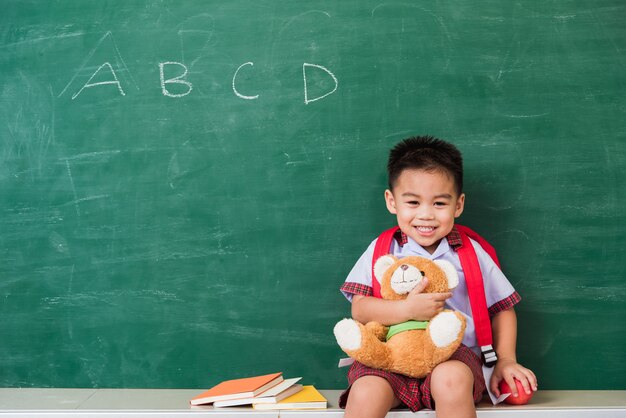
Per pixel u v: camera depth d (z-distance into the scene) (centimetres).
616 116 188
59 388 191
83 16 193
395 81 189
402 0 190
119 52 192
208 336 191
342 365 170
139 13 193
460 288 171
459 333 151
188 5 192
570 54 188
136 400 178
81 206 192
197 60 192
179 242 191
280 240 191
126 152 192
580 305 188
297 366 191
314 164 190
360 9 190
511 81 188
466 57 189
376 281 171
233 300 191
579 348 188
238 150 191
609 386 188
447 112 189
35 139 193
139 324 192
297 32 191
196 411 167
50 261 192
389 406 153
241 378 191
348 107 190
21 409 170
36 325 192
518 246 189
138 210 192
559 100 188
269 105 191
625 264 187
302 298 190
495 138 188
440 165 166
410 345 154
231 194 191
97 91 192
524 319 189
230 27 192
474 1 189
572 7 189
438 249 172
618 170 187
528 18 189
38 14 193
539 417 163
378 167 189
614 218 188
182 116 192
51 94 193
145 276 192
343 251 190
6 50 193
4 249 193
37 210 193
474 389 158
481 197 189
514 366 165
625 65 188
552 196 188
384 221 189
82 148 192
